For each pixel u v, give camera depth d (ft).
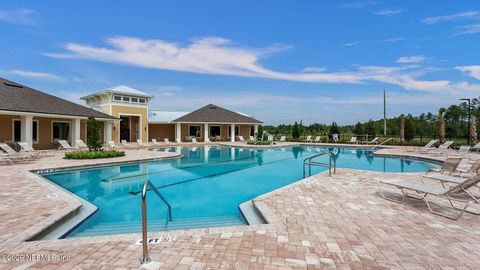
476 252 11.30
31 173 30.01
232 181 33.65
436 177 22.48
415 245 11.94
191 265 10.07
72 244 11.75
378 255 10.99
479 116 100.53
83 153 43.68
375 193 21.34
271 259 10.59
